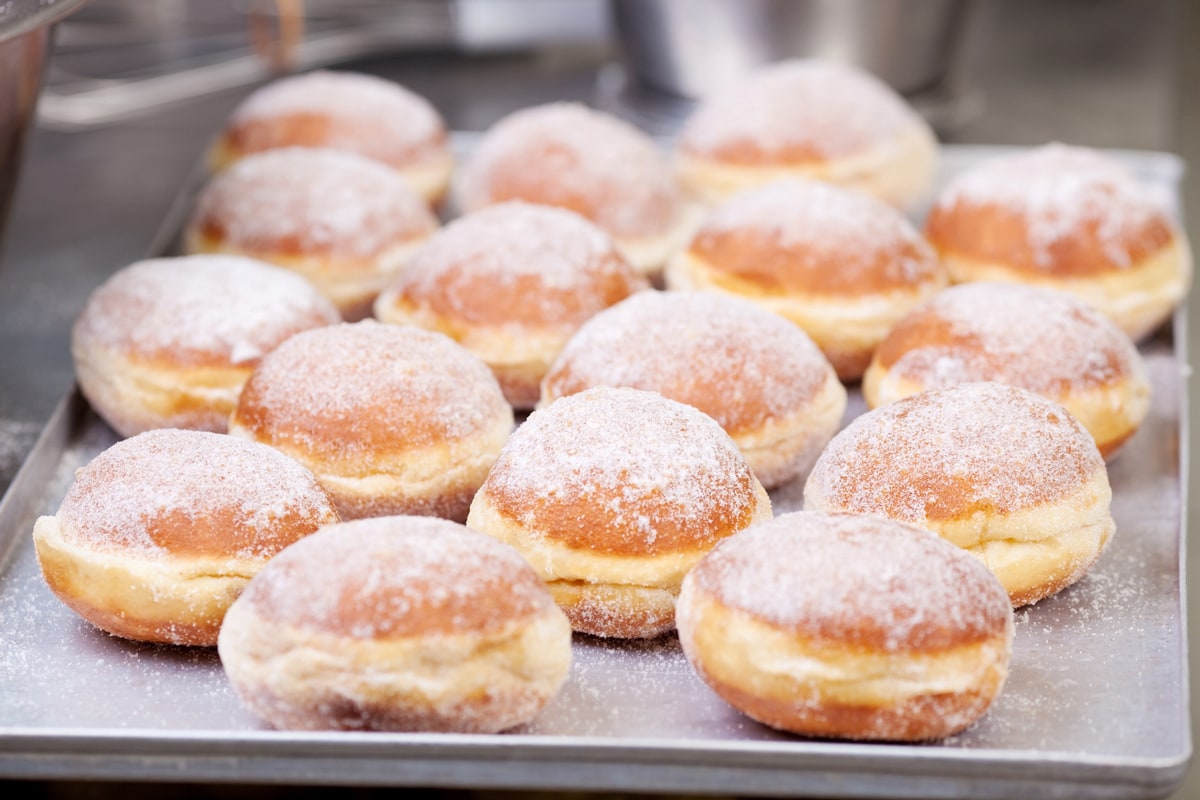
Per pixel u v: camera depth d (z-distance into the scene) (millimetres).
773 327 831
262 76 1230
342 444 774
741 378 806
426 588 664
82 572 719
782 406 809
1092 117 1181
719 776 659
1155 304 897
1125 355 832
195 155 1129
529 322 861
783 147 996
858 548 681
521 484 734
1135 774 654
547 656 676
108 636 735
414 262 899
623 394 762
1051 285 897
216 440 747
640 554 722
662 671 720
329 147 1011
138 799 751
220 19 1273
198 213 948
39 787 749
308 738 655
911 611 668
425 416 781
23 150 842
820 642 666
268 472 735
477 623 665
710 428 755
